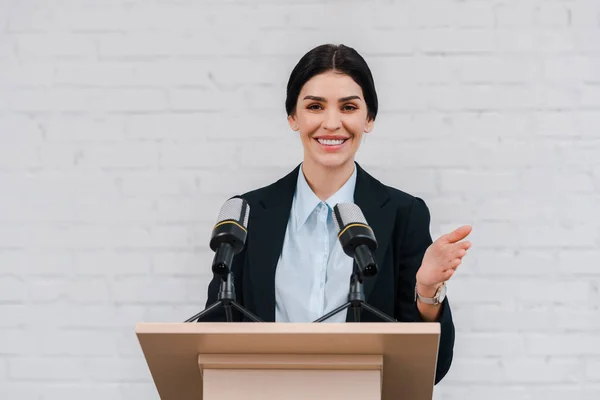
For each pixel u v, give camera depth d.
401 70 4.08
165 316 4.01
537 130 4.03
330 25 4.12
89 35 4.18
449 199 4.00
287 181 3.04
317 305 2.87
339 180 2.97
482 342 3.94
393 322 2.20
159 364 2.27
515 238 3.98
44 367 4.00
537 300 3.95
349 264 2.90
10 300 4.04
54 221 4.08
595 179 4.00
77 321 4.02
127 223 4.06
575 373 3.92
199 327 2.11
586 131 4.02
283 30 4.14
